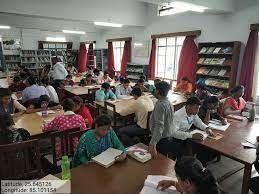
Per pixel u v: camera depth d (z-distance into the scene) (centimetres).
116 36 957
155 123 238
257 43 479
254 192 205
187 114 265
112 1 670
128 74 863
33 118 315
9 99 322
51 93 458
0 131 204
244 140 241
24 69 752
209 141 238
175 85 679
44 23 849
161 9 712
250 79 493
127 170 169
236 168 309
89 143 193
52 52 1161
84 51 1192
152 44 757
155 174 164
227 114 339
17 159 176
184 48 634
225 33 542
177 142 264
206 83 555
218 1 469
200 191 115
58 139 222
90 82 670
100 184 150
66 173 160
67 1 587
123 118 373
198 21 604
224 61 525
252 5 483
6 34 1037
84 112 304
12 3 519
